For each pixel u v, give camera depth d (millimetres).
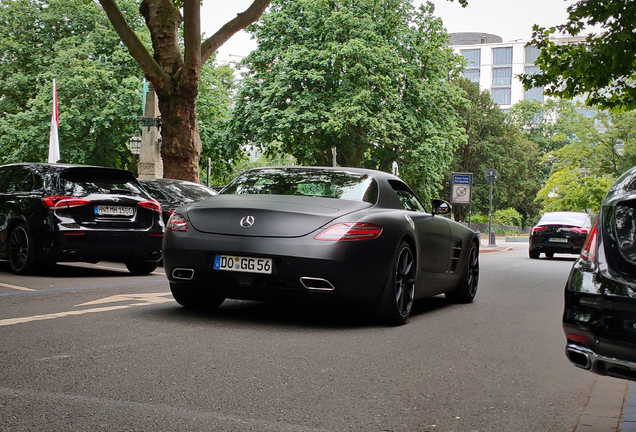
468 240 8398
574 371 4785
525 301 8984
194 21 17359
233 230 5840
